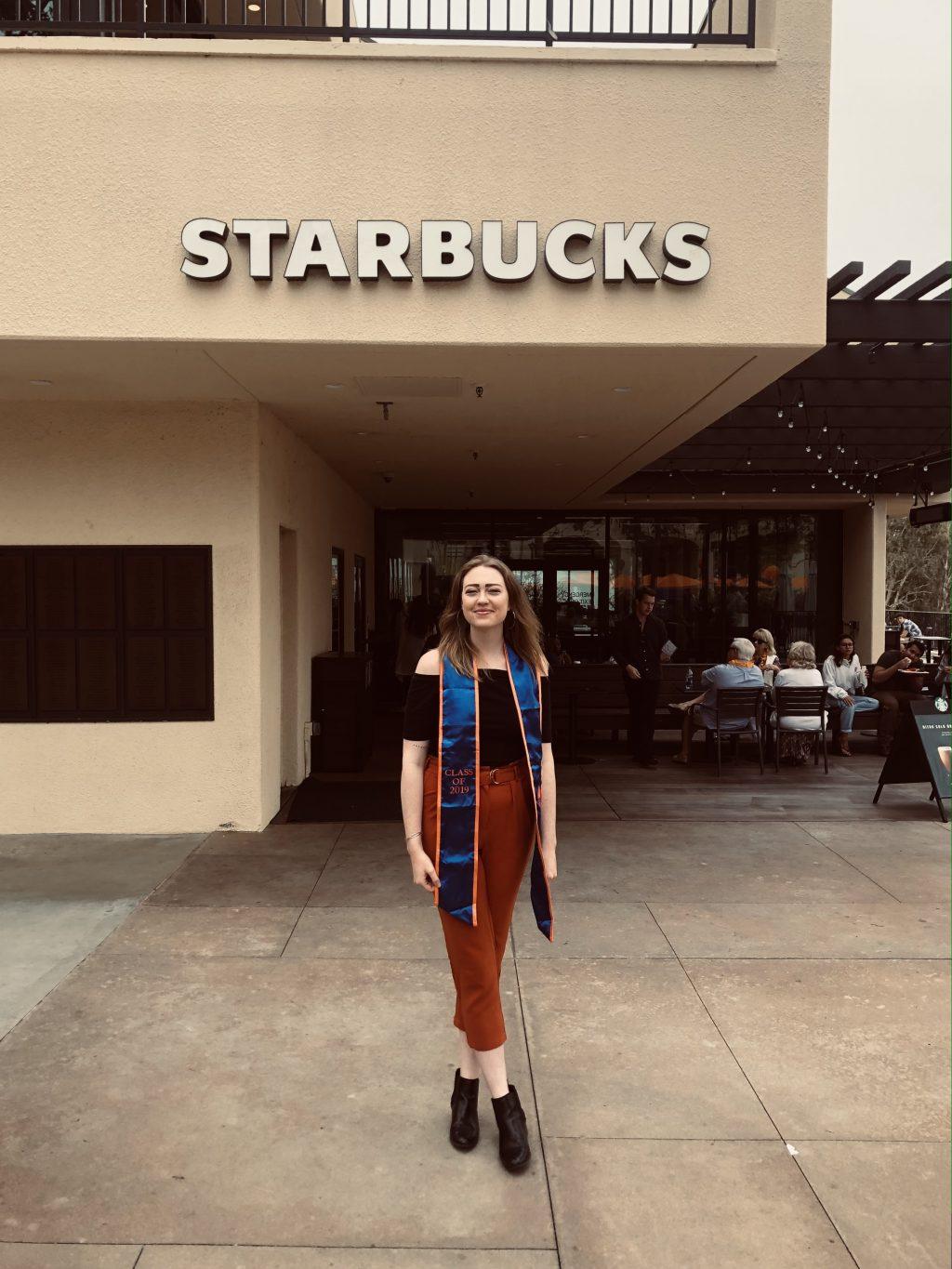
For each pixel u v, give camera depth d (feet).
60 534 20.51
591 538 51.08
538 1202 8.05
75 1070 10.22
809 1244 7.54
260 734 20.83
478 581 8.70
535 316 15.84
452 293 15.78
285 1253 7.43
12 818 20.63
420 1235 7.65
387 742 34.42
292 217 15.65
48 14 19.10
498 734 8.77
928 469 42.01
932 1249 7.49
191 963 13.23
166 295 15.56
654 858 18.83
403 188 15.71
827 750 32.58
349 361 17.03
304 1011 11.69
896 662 33.06
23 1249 7.43
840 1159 8.67
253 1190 8.20
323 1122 9.26
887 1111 9.49
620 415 22.61
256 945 13.89
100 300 15.52
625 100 15.79
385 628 50.14
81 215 15.47
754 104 15.85
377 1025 11.32
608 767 29.55
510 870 8.91
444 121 15.70
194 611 20.62
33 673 20.53
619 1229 7.72
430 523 50.65
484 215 15.80
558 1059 10.53
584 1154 8.74
